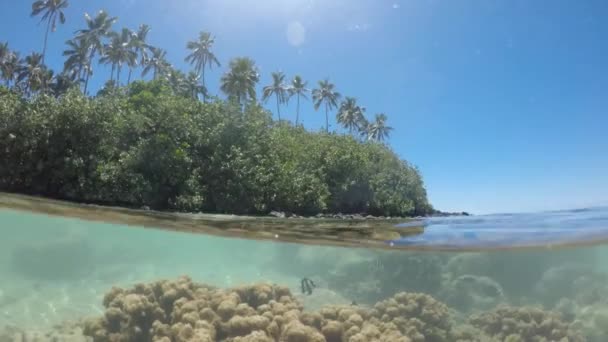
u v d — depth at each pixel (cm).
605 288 1046
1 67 5109
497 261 1305
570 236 1159
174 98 2695
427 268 1296
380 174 3541
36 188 2225
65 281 1339
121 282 1336
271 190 2628
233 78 4644
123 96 2864
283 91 6084
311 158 3192
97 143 2278
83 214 1599
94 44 4612
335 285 1212
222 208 2475
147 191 2227
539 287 1151
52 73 5275
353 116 7019
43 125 2181
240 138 2617
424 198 4059
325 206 2850
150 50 5172
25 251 1736
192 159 2464
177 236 1706
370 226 1652
